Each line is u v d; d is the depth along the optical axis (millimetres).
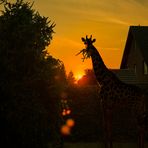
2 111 17266
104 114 24875
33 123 17859
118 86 24812
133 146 27516
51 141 19703
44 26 19109
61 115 20000
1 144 17562
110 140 24500
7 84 17000
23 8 18625
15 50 17594
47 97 18891
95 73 25078
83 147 26719
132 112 25203
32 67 17922
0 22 18250
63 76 19750
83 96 32156
